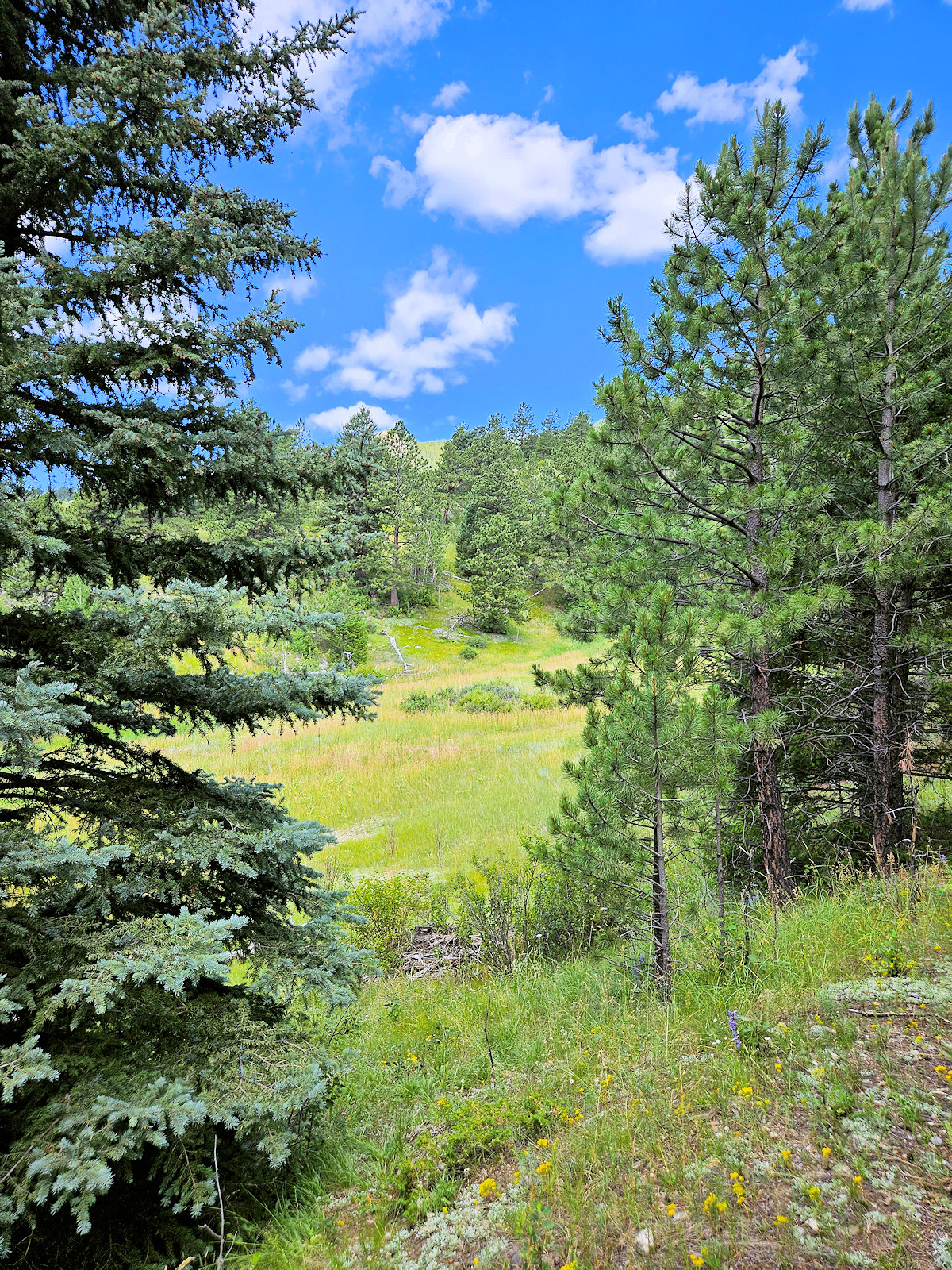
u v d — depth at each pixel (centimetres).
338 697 396
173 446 343
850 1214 255
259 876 419
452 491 8450
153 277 360
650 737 527
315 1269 307
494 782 1766
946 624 771
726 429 761
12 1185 255
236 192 388
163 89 330
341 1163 395
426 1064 527
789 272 659
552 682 707
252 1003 412
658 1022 464
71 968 301
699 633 584
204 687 391
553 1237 279
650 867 575
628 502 724
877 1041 361
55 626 351
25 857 272
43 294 327
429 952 825
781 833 691
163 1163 308
